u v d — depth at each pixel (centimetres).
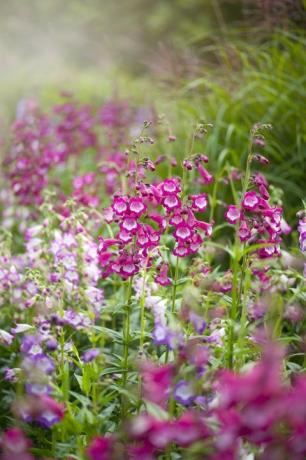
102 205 652
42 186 663
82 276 441
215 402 300
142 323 374
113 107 770
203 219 595
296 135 632
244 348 356
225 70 714
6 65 1498
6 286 482
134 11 1566
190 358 305
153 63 797
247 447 299
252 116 657
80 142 767
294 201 601
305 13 696
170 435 272
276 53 700
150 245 381
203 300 374
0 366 473
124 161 630
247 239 378
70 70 1414
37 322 405
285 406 257
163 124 530
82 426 332
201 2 1434
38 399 311
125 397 364
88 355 339
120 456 294
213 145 625
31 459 305
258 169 621
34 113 770
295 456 270
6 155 724
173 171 642
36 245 473
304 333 420
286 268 436
